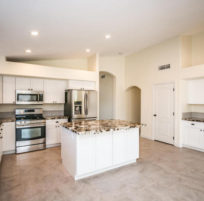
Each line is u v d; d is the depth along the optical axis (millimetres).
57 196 2088
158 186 2330
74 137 2555
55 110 4938
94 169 2662
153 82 5016
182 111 4246
